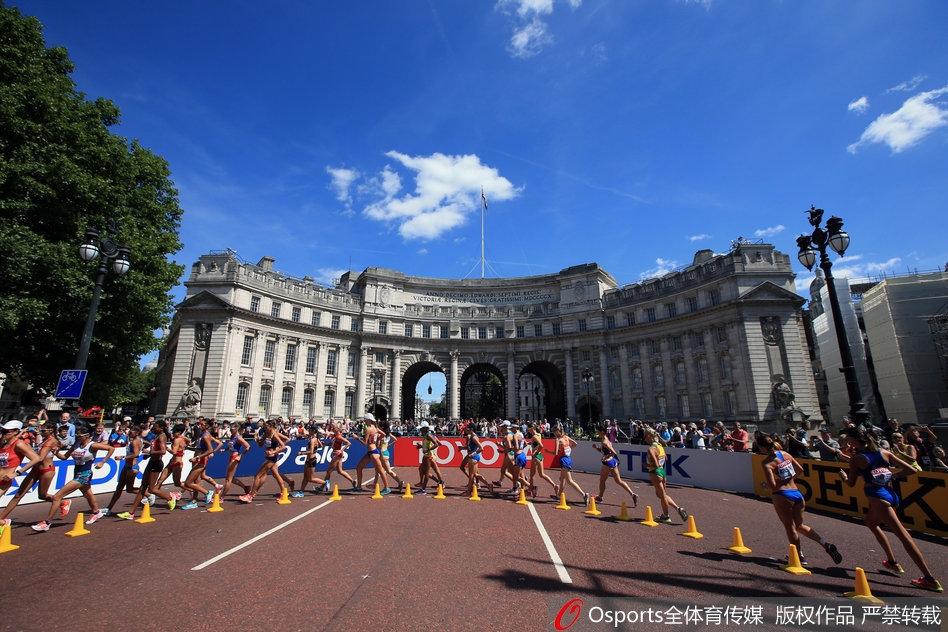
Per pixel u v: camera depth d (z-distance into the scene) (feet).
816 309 225.56
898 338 151.12
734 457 59.16
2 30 63.98
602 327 204.54
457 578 24.99
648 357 188.96
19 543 32.32
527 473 77.15
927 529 36.96
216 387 162.30
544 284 223.71
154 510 44.29
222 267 175.22
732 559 29.32
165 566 26.99
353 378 203.00
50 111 65.36
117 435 57.88
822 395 218.59
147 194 83.41
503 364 213.46
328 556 28.91
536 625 19.43
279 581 24.44
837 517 43.60
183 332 168.35
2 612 20.66
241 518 40.29
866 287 213.05
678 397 178.09
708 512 45.42
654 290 193.16
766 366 155.63
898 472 27.35
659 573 26.21
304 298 195.72
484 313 223.92
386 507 45.44
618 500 51.80
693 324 176.35
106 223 61.57
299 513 42.37
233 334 169.68
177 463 44.96
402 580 24.63
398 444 83.61
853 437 28.25
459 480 66.44
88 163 71.36
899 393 151.23
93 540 33.04
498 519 40.24
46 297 64.80
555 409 229.04
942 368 145.38
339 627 19.07
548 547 31.40
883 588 24.39
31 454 34.55
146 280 78.33
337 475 71.61
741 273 163.63
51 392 82.64
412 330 217.36
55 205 64.13
